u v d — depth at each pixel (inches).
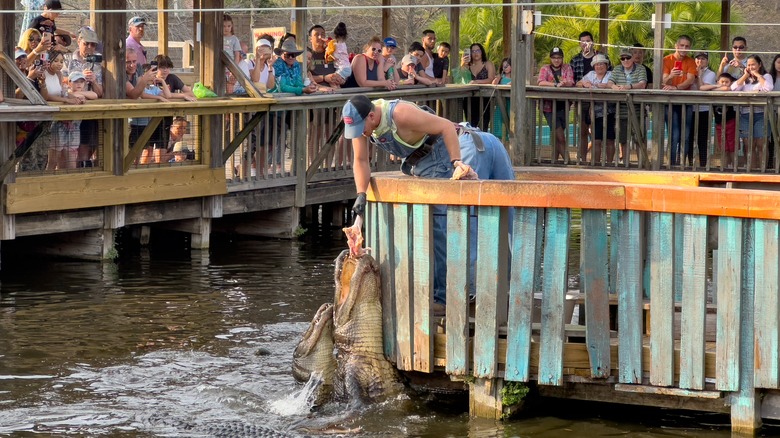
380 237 295.4
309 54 635.5
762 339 264.4
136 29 542.3
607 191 268.5
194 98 520.4
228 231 601.0
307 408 297.1
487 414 288.0
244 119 561.6
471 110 696.4
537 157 676.1
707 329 299.4
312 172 591.8
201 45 545.6
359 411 291.4
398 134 297.0
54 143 473.1
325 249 552.7
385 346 299.0
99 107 462.3
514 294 278.1
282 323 393.1
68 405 301.1
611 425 286.8
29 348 356.5
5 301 421.1
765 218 258.7
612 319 322.7
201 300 427.8
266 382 322.0
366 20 1238.9
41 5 582.9
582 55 692.1
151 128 494.3
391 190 288.5
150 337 371.9
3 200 454.9
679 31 1107.3
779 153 604.7
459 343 284.4
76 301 422.6
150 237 562.9
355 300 295.0
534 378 281.6
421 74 676.1
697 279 266.2
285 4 1205.1
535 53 1098.7
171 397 308.3
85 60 489.4
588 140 690.8
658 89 642.2
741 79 632.4
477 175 293.0
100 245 501.4
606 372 274.7
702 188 264.8
